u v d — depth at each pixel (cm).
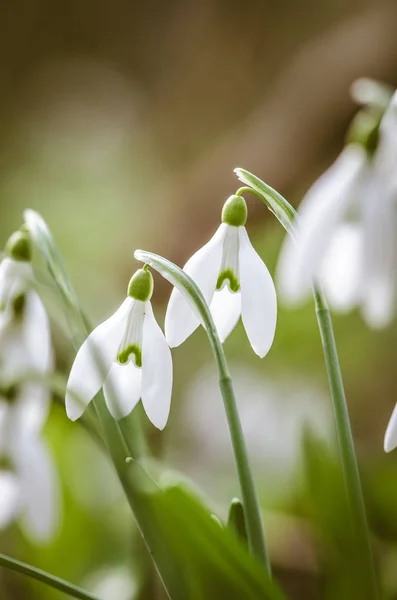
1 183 161
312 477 38
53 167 162
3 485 41
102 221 138
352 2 108
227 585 34
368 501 44
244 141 66
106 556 50
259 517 35
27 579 48
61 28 164
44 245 37
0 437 40
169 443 65
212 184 65
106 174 156
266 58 127
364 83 41
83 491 56
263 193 36
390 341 87
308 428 38
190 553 34
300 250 36
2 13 162
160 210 67
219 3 130
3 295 39
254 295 36
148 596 44
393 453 53
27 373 39
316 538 41
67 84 166
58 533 49
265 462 67
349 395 88
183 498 33
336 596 37
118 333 36
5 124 165
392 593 43
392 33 64
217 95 131
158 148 141
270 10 125
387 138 40
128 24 161
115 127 164
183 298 35
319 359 86
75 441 56
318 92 64
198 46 137
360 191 40
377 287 41
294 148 65
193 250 63
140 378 36
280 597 34
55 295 39
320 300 35
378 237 40
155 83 161
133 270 89
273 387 78
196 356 85
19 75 166
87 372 35
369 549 35
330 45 66
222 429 72
